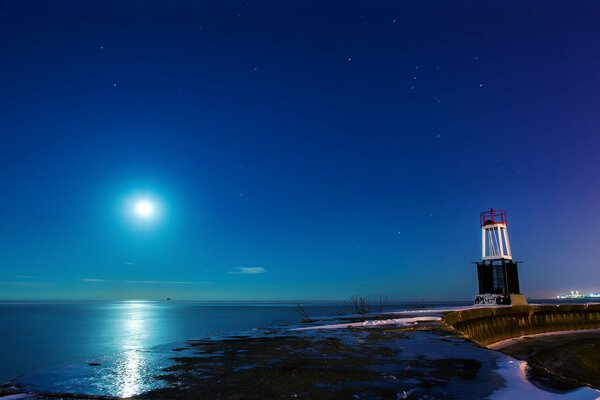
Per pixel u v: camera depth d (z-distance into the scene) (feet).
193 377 21.94
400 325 50.65
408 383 19.76
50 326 197.88
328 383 20.12
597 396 16.58
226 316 255.29
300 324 61.05
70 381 21.20
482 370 22.50
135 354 30.32
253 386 19.77
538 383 19.30
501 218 131.75
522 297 124.26
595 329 134.51
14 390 19.34
